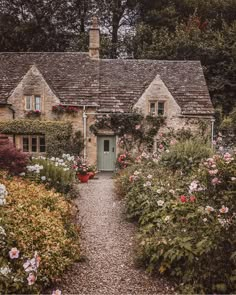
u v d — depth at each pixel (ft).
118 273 17.80
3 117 61.16
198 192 17.44
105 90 63.77
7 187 24.17
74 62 68.33
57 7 101.55
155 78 61.67
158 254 17.28
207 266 15.39
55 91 61.82
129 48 100.37
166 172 32.12
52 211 21.97
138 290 16.03
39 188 26.03
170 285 16.37
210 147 38.73
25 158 31.04
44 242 16.93
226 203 15.56
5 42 98.43
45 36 101.30
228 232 15.23
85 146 61.52
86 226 25.75
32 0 99.86
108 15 106.01
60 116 61.26
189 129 60.95
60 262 16.62
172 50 88.63
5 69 66.54
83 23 106.11
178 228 18.12
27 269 13.88
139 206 25.73
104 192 38.52
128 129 61.26
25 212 19.42
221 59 85.92
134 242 21.99
